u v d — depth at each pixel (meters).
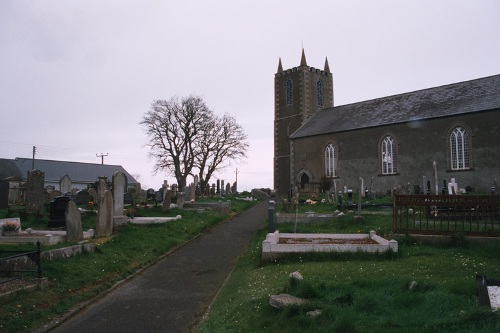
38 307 8.91
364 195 33.34
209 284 11.54
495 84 36.56
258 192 47.97
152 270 13.15
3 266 10.21
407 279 8.45
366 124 42.50
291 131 56.56
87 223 18.86
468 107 35.56
